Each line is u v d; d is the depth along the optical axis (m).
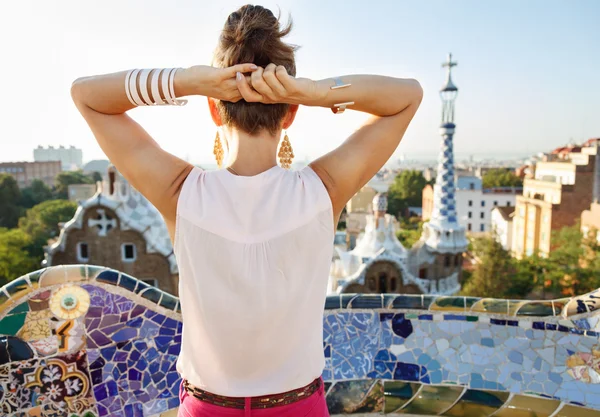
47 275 3.25
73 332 3.28
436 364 3.66
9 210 62.00
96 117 1.65
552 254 35.94
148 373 3.38
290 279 1.62
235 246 1.59
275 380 1.66
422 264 23.48
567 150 73.00
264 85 1.52
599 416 3.35
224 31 1.72
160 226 20.78
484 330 3.79
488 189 81.62
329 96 1.60
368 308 3.85
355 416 3.54
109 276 3.40
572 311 3.68
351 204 70.00
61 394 3.20
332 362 3.65
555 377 3.54
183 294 1.68
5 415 3.08
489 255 35.47
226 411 1.66
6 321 3.14
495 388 3.54
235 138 1.70
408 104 1.69
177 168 1.68
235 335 1.61
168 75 1.56
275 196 1.62
